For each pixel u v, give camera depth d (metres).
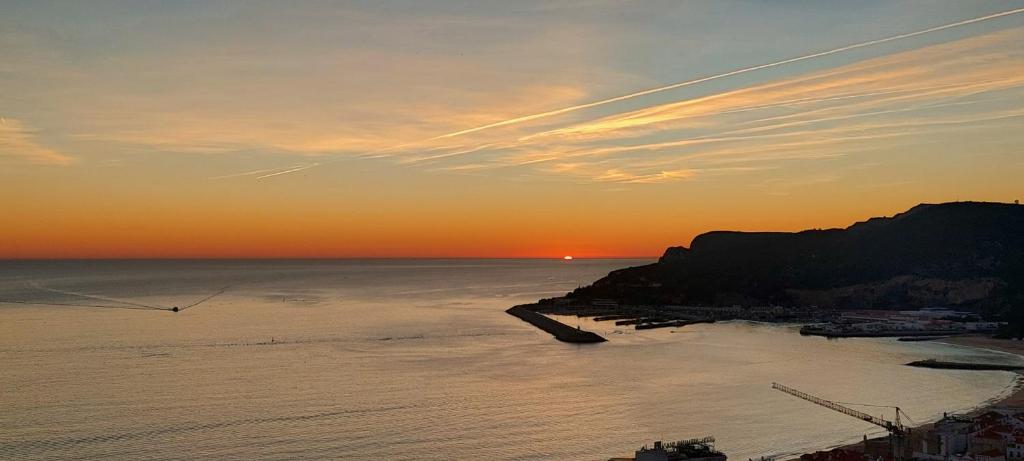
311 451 184.62
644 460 149.12
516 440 195.12
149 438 193.25
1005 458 165.62
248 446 188.00
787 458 180.88
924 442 175.75
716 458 153.12
